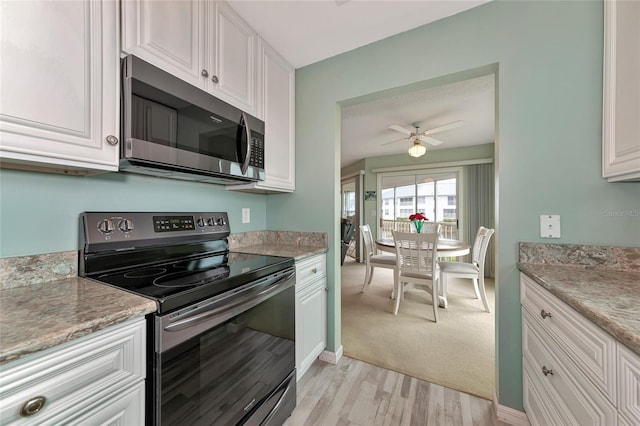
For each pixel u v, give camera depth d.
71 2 0.79
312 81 1.94
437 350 2.01
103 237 1.07
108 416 0.64
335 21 1.50
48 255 0.95
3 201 0.86
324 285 1.85
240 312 1.06
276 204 2.09
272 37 1.64
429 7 1.40
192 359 0.85
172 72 1.09
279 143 1.82
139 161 0.98
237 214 1.87
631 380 0.58
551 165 1.23
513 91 1.30
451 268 2.89
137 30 0.97
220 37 1.34
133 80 0.93
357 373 1.72
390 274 4.63
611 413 0.63
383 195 5.65
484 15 1.38
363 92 1.74
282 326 1.35
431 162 4.96
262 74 1.65
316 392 1.54
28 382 0.51
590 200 1.16
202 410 0.89
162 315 0.76
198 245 1.49
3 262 0.85
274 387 1.27
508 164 1.31
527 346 1.20
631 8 0.94
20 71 0.69
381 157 5.53
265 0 1.34
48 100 0.74
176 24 1.12
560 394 0.89
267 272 1.24
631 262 1.09
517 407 1.30
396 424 1.31
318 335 1.76
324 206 1.90
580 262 1.17
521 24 1.29
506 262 1.31
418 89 1.66
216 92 1.31
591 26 1.16
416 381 1.64
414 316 2.68
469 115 3.19
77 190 1.05
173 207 1.45
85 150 0.82
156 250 1.27
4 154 0.67
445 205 4.95
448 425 1.30
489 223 4.44
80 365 0.59
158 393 0.74
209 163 1.24
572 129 1.19
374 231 5.61
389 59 1.65
